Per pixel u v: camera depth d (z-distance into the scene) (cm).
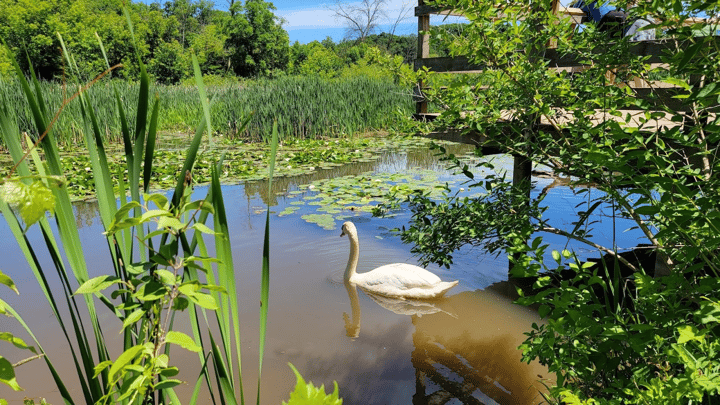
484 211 333
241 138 1398
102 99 1337
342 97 1501
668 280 163
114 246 121
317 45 4875
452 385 335
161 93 1791
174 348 379
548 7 277
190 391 326
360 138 1444
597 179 246
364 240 613
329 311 441
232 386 121
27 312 431
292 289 481
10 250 573
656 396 134
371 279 491
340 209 728
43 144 105
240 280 501
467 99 312
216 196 112
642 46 285
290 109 1398
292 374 346
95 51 3155
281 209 736
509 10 277
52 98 1203
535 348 201
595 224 608
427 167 1032
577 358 187
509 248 220
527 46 286
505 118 373
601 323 189
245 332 402
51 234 111
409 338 398
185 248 117
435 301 469
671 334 175
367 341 391
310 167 1044
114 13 3994
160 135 1595
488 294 480
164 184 845
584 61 293
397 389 329
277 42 4466
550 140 292
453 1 285
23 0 2956
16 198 79
